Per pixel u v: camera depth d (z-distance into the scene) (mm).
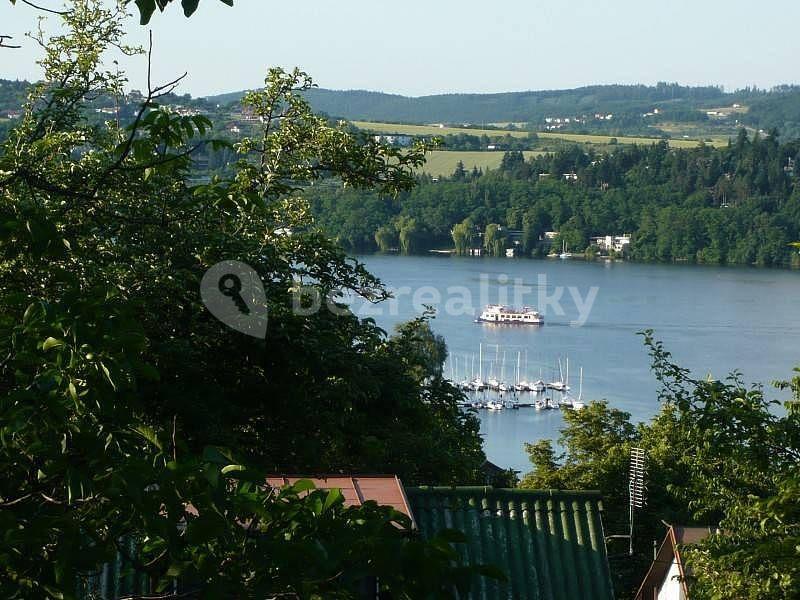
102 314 8031
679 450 16375
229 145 9312
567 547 16328
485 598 15469
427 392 30797
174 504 6996
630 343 154625
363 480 16656
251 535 6902
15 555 6930
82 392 7570
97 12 23766
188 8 6789
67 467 7305
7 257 9445
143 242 19703
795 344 147375
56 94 14758
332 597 6637
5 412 7469
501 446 114438
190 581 6996
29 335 8031
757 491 15500
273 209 26641
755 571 14461
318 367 22062
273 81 29000
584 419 52094
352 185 29812
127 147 8859
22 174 9062
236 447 19750
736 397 15648
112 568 12688
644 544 42250
